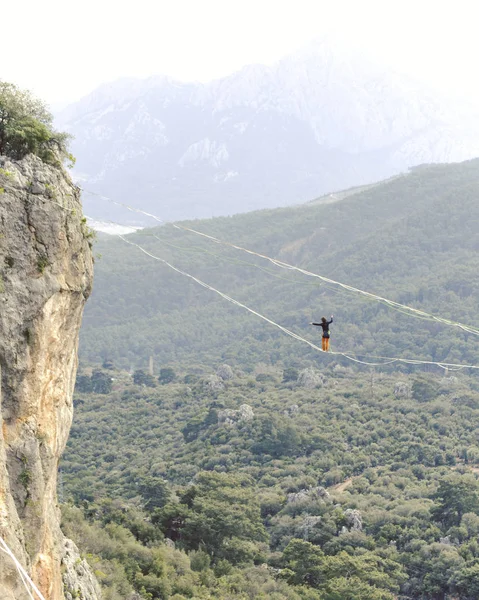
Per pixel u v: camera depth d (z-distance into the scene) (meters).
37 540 28.19
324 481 125.62
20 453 27.95
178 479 134.62
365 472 126.88
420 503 108.00
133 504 108.62
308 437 144.75
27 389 28.67
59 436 31.66
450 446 137.38
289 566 87.75
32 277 29.14
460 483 104.12
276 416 153.38
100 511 96.88
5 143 32.50
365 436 145.75
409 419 153.75
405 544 96.44
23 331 28.62
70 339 32.69
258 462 138.75
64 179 33.34
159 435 167.50
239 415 159.50
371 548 95.81
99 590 49.25
